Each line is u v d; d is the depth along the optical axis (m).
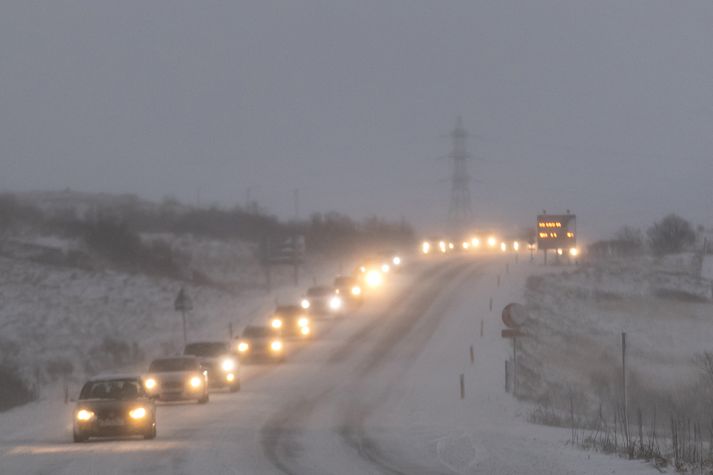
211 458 70.19
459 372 150.25
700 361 135.50
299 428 91.62
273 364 165.50
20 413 111.81
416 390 131.50
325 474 61.50
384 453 72.62
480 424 96.12
